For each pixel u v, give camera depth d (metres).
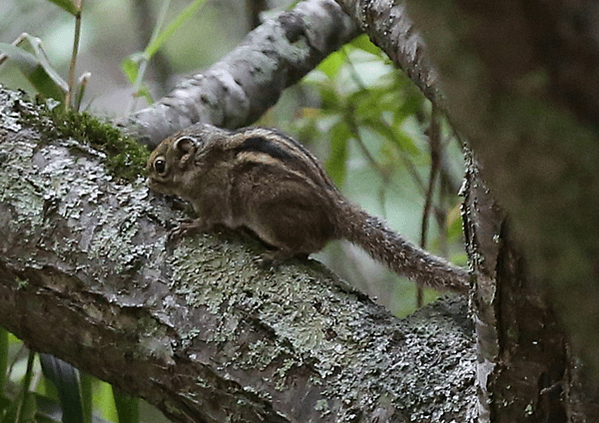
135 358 6.61
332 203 6.72
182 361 6.59
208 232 6.63
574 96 3.13
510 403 6.50
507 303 6.48
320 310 6.59
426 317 6.59
